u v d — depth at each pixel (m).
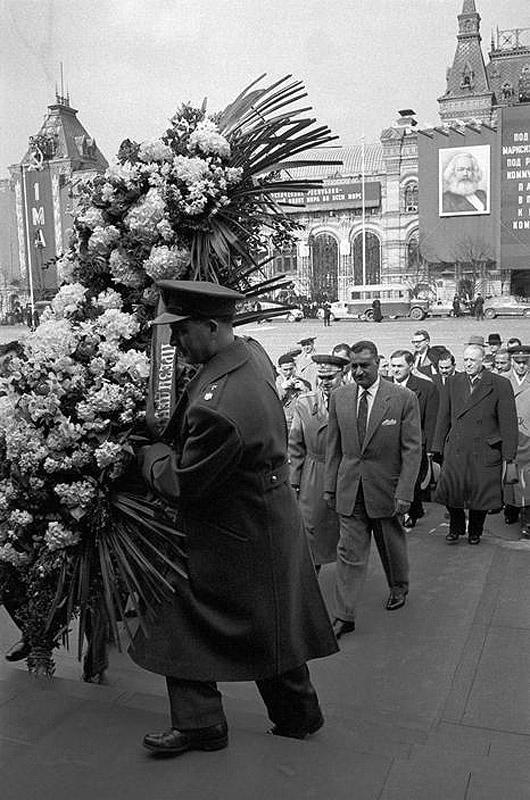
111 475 2.48
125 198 2.93
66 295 2.93
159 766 2.28
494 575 4.99
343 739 2.62
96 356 2.62
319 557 4.75
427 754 2.42
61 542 2.46
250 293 2.96
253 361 2.38
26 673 2.95
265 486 2.33
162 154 2.91
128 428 2.58
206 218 2.85
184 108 3.06
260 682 2.59
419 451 4.20
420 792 2.15
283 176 3.27
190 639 2.35
